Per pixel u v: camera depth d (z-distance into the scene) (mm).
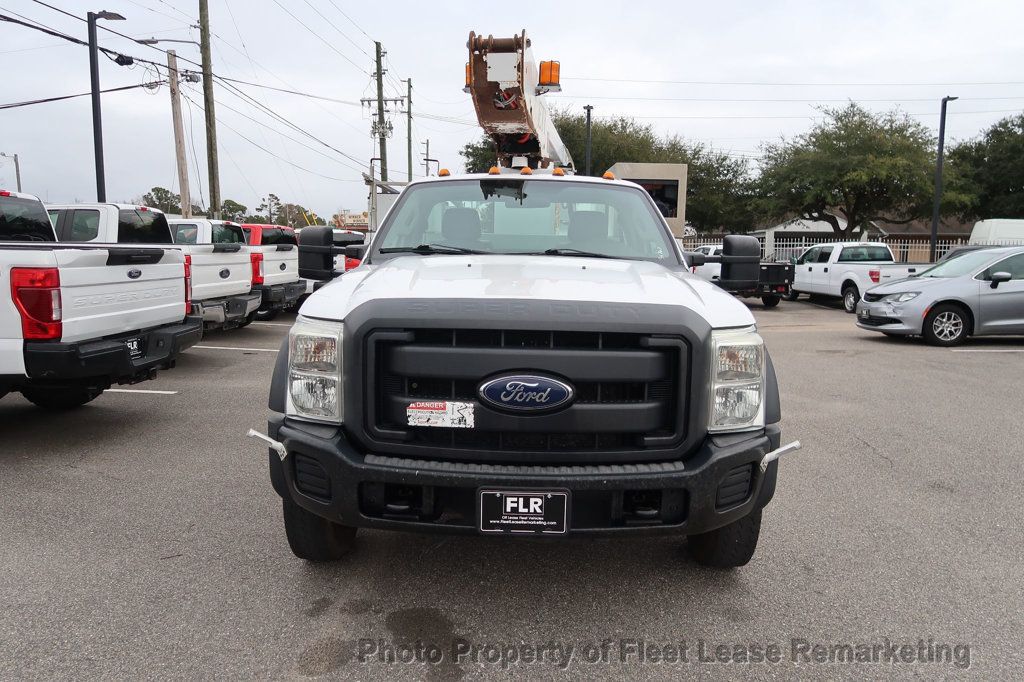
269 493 4516
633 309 2756
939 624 3041
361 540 3836
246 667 2658
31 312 4711
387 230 4227
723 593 3293
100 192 18328
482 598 3219
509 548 3758
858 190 34031
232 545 3736
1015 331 11281
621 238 4133
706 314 2848
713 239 43062
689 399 2750
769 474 3047
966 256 12016
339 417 2840
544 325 2666
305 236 4277
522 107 9672
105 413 6633
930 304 11297
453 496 2738
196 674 2609
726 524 2902
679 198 20625
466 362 2693
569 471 2682
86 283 5082
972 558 3688
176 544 3740
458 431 2785
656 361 2729
